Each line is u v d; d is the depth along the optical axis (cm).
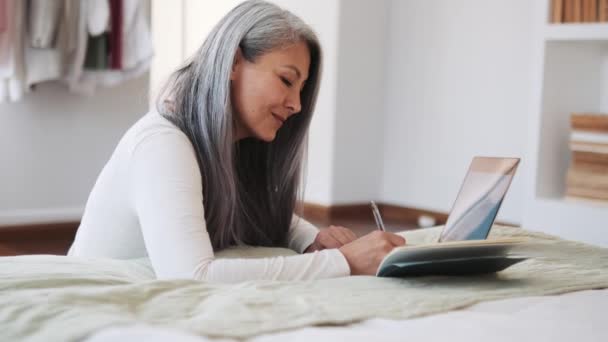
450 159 472
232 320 79
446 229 133
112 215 138
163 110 142
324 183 496
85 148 421
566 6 349
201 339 68
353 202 505
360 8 493
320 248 164
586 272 121
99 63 384
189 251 121
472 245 105
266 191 163
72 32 373
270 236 165
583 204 341
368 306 89
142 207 127
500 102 443
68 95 412
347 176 500
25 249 368
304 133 160
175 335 68
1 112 395
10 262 113
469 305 94
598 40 349
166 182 125
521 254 116
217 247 148
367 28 498
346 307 87
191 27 625
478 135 456
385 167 512
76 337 72
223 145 140
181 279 97
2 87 371
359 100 500
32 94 402
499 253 109
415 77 492
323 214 495
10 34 357
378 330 80
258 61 141
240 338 75
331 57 488
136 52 394
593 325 85
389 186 510
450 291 101
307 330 78
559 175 368
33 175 406
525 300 98
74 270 111
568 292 106
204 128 139
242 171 161
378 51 505
